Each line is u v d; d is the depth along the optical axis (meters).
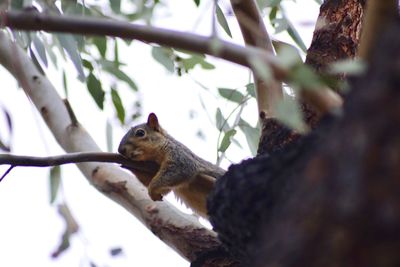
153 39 4.10
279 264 3.20
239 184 4.15
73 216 4.47
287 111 4.12
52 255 4.45
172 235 4.38
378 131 3.02
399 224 2.87
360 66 3.71
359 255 2.93
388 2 4.11
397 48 3.12
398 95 3.04
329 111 4.09
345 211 2.99
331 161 3.18
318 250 3.07
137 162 4.45
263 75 4.03
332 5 4.40
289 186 4.08
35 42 4.46
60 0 4.43
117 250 4.45
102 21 4.11
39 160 4.34
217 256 4.34
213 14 4.23
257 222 4.14
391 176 2.93
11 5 4.34
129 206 4.43
